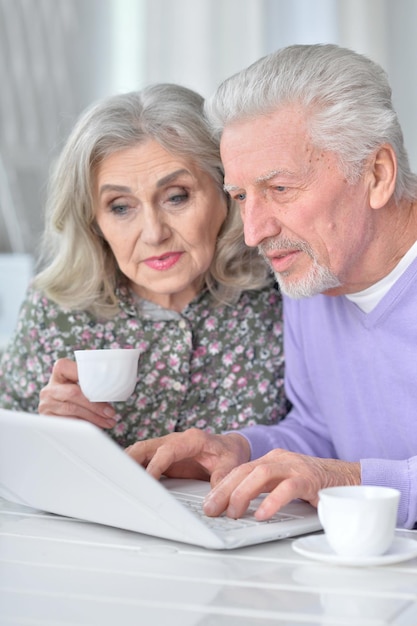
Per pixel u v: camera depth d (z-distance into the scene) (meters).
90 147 1.89
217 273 2.07
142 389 2.10
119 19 4.43
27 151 4.20
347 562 1.16
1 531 1.42
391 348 1.77
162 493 1.23
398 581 1.12
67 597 1.06
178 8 4.54
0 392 2.21
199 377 2.12
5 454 1.46
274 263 1.67
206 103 1.70
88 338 2.11
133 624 0.97
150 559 1.23
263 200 1.62
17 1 4.14
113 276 2.11
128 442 2.13
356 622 0.97
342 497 1.23
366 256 1.69
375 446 1.86
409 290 1.72
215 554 1.26
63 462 1.33
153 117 1.88
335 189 1.60
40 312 2.13
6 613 1.01
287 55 1.62
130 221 1.94
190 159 1.90
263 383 2.13
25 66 4.18
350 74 1.59
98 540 1.35
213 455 1.74
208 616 0.99
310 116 1.57
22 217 4.18
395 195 1.67
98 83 4.41
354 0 5.17
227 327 2.12
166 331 2.10
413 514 1.45
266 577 1.14
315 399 2.02
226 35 4.67
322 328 1.91
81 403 1.88
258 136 1.59
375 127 1.60
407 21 5.29
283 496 1.36
